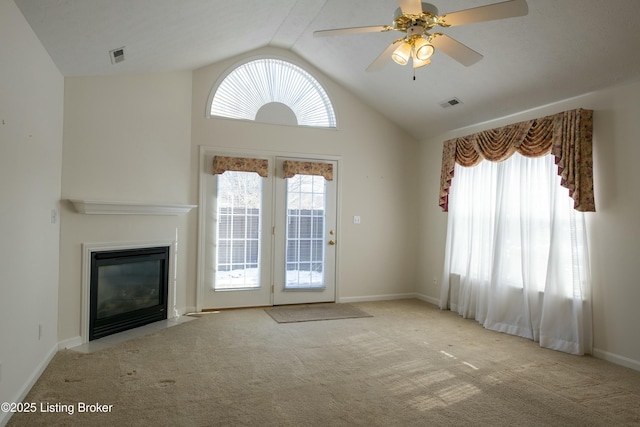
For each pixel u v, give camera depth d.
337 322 4.67
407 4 2.27
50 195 3.23
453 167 5.28
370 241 5.91
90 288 3.76
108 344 3.71
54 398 2.63
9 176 2.36
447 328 4.51
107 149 3.91
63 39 2.96
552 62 3.59
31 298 2.77
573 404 2.71
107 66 3.72
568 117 3.75
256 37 4.80
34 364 2.86
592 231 3.71
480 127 5.03
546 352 3.76
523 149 4.24
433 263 5.81
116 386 2.83
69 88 3.61
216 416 2.44
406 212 6.12
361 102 5.86
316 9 4.25
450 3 3.37
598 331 3.64
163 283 4.59
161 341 3.84
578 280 3.72
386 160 6.00
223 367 3.23
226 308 5.18
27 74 2.65
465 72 4.20
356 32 2.68
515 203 4.44
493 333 4.35
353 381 3.02
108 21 2.97
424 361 3.47
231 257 5.20
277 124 5.43
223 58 5.06
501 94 4.30
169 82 4.62
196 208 5.00
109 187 3.93
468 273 4.95
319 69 5.59
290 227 5.49
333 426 2.37
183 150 4.82
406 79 4.77
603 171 3.63
